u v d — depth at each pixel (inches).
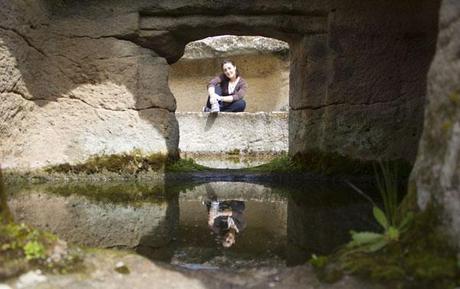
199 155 297.9
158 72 169.8
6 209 73.6
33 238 66.6
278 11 165.0
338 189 151.0
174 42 172.4
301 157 174.6
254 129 298.4
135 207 124.3
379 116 166.2
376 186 152.9
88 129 165.8
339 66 165.8
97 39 164.6
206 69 424.8
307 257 80.4
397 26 164.6
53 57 162.7
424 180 66.8
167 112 171.3
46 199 130.5
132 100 166.9
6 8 138.3
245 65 414.6
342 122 166.6
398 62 165.5
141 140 167.6
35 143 158.9
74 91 164.7
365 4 163.9
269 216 114.7
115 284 62.5
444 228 62.2
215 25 167.3
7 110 142.4
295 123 181.2
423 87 163.9
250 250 85.2
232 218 112.7
